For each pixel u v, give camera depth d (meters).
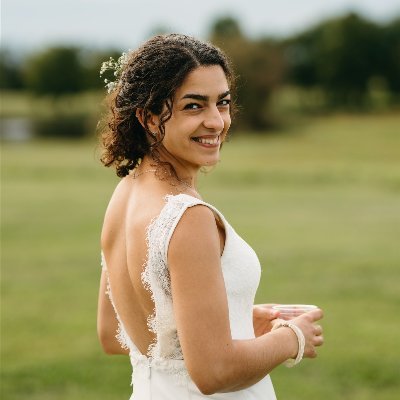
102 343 2.35
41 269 10.32
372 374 5.51
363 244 12.08
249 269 1.96
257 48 59.38
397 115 69.56
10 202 18.31
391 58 85.12
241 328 1.97
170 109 1.93
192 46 1.96
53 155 35.03
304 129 56.34
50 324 7.25
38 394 5.13
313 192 20.67
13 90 111.94
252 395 2.05
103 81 2.20
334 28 85.06
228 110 2.04
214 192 20.86
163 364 1.98
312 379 5.43
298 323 2.01
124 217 2.06
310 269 10.02
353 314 7.48
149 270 1.85
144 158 2.07
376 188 21.25
